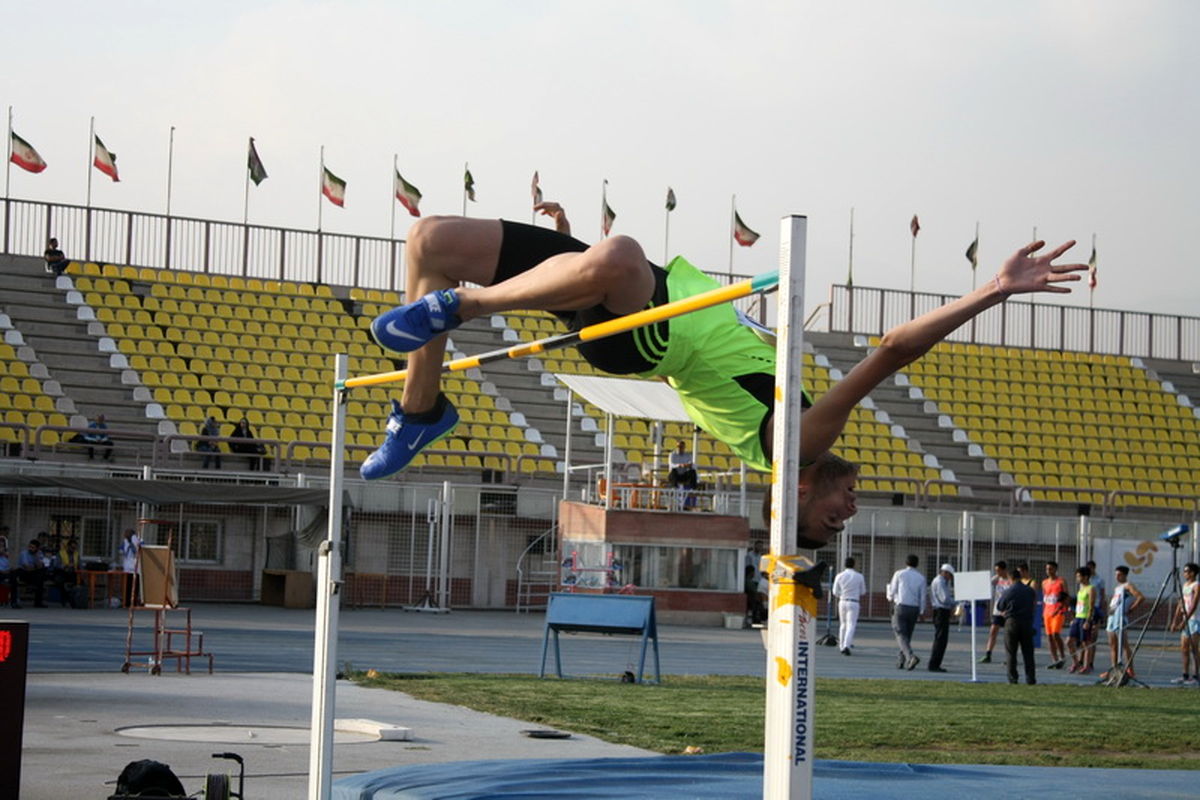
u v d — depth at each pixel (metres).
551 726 14.39
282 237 46.97
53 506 34.09
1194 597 24.66
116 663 19.67
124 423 38.81
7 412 37.38
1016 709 18.27
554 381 46.19
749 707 16.80
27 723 13.22
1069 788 10.54
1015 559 41.91
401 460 7.29
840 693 19.80
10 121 44.97
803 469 6.54
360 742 12.80
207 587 35.84
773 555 5.09
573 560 35.94
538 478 41.50
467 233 6.45
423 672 20.36
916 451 48.69
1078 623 27.64
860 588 29.08
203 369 41.91
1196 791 10.70
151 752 11.72
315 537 34.06
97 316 42.62
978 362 53.94
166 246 45.69
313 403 41.91
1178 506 50.47
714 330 6.71
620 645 28.19
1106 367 55.56
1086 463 50.69
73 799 9.43
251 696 16.16
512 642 27.58
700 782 9.73
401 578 37.28
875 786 10.18
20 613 29.30
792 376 4.98
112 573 32.16
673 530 35.69
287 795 9.98
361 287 47.78
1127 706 19.47
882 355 6.00
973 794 9.92
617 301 6.11
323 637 8.78
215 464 38.16
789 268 4.95
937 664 25.80
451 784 9.39
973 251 56.56
